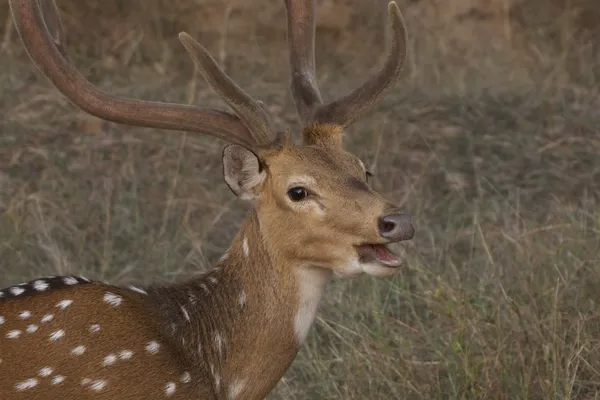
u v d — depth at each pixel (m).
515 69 20.06
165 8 20.61
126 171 15.49
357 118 9.25
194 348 8.80
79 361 8.35
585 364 11.28
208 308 8.99
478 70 19.78
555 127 17.02
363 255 8.66
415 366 11.45
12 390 8.26
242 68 20.02
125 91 18.02
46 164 15.56
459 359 11.23
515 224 14.19
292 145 8.84
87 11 20.34
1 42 19.64
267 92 18.06
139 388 8.43
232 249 9.14
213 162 15.92
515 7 21.73
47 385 8.29
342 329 12.06
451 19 21.48
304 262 8.86
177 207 15.00
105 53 20.12
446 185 15.73
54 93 17.08
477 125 16.92
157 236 14.17
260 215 8.91
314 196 8.65
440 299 11.98
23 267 13.30
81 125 16.36
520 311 11.66
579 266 12.34
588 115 17.28
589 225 14.18
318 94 9.47
